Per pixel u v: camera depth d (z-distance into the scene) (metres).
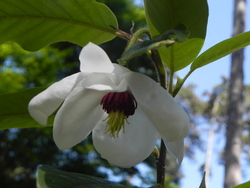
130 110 0.21
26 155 1.71
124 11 1.82
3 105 0.25
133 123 0.21
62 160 1.77
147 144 0.21
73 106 0.19
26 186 1.79
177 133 0.18
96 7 0.26
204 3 0.23
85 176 0.20
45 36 0.28
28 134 1.64
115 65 0.19
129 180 1.85
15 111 0.26
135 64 1.80
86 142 1.72
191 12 0.23
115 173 1.82
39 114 0.18
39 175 0.18
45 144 1.72
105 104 0.21
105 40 0.28
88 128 0.21
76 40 0.28
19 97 0.25
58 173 0.19
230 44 0.24
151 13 0.23
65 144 0.20
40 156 1.73
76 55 1.79
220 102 3.89
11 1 0.26
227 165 2.04
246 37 0.24
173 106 0.18
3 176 1.75
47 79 1.36
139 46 0.18
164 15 0.23
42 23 0.28
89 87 0.18
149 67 1.83
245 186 0.21
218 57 0.24
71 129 0.20
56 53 1.35
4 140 1.66
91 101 0.20
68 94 0.18
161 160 0.22
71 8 0.27
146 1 0.23
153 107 0.18
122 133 0.21
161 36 0.18
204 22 0.23
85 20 0.27
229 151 2.05
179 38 0.18
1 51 1.24
